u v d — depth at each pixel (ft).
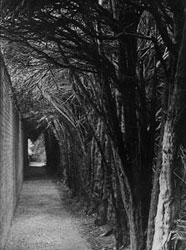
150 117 15.70
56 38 13.89
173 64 12.74
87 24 13.75
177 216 12.49
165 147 12.42
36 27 12.84
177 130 12.18
